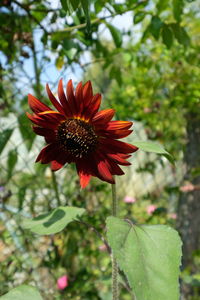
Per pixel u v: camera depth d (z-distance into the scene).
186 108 1.29
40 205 0.97
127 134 0.53
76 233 0.97
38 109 0.53
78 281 0.95
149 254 0.49
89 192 1.05
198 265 1.31
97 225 0.98
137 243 0.49
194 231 1.27
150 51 1.20
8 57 0.82
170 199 1.41
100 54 0.97
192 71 1.16
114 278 0.58
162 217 1.19
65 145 0.55
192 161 1.32
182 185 1.30
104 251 1.04
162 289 0.47
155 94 1.35
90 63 0.91
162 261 0.48
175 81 1.21
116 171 0.54
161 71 1.23
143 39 0.89
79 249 1.00
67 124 0.54
